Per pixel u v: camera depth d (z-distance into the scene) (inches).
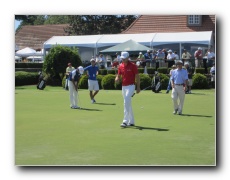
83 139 446.0
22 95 972.6
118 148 404.5
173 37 1427.2
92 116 611.8
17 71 1392.7
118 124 536.7
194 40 1396.4
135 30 1673.2
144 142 428.8
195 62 1238.9
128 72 512.1
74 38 1549.0
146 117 597.6
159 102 798.5
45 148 407.8
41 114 637.3
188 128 503.5
